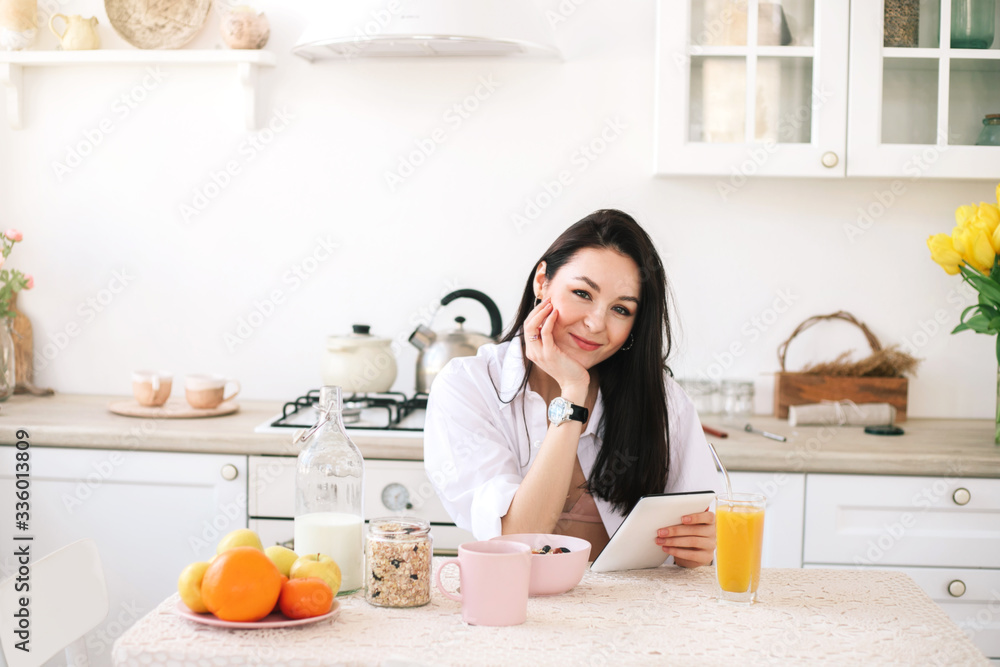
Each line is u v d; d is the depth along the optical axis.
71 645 1.16
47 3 2.54
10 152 2.56
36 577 1.06
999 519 1.97
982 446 2.06
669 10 2.21
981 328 2.09
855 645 0.92
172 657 0.86
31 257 2.57
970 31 2.21
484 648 0.89
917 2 2.22
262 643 0.89
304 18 2.50
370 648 0.88
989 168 2.21
